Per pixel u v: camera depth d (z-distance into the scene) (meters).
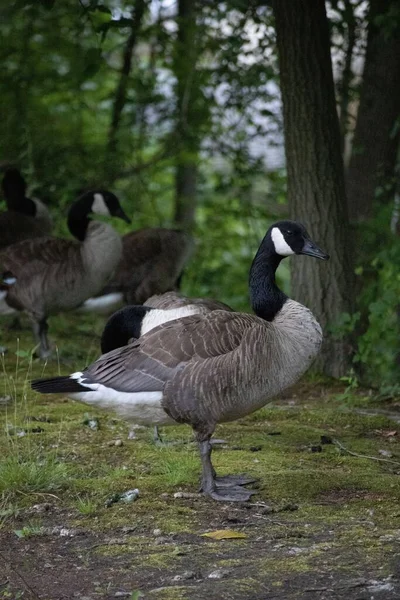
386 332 12.44
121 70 17.59
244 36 15.88
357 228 14.07
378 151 14.73
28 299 12.88
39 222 16.02
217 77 16.34
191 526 6.80
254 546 6.34
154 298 10.14
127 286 14.70
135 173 18.06
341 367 12.25
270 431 9.53
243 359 7.27
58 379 7.55
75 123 18.88
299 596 5.47
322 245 12.14
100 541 6.52
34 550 6.38
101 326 16.02
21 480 7.60
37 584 5.79
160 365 7.35
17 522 6.93
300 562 6.00
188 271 19.08
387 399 11.26
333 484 7.73
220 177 18.72
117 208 13.95
